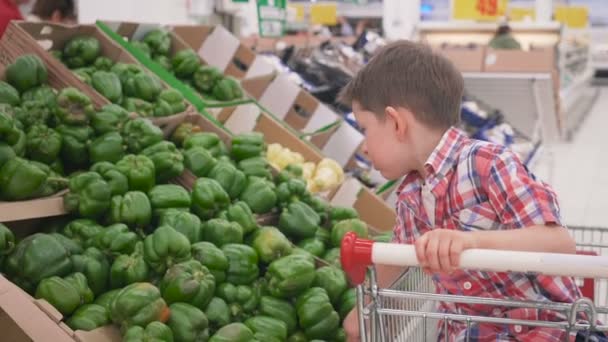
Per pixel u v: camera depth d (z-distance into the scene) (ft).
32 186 8.46
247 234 9.48
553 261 5.02
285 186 10.71
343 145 15.44
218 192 9.57
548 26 35.32
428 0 94.43
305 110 16.80
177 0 24.63
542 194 6.00
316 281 9.00
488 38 35.01
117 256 8.27
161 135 10.10
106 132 9.78
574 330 5.45
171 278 7.74
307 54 22.36
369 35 23.70
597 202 26.91
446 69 6.64
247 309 8.41
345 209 11.12
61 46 12.43
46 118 9.71
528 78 26.94
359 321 5.56
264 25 19.20
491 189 6.24
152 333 7.10
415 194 6.93
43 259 7.63
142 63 12.83
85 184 8.75
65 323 7.47
